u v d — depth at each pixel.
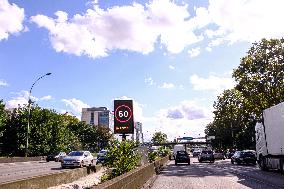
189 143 148.88
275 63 45.00
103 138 117.56
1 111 51.97
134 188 12.88
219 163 45.22
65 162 31.64
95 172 26.83
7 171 28.00
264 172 25.39
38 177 15.66
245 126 81.81
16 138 58.91
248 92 46.41
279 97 44.47
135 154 19.06
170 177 21.91
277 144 22.69
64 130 67.94
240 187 15.22
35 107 61.66
